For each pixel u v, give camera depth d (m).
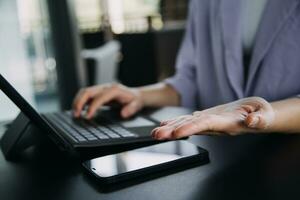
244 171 0.45
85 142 0.55
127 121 0.72
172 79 0.96
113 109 0.83
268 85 0.75
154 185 0.42
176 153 0.49
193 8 0.98
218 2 0.87
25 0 2.18
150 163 0.46
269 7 0.75
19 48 2.17
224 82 0.85
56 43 2.25
